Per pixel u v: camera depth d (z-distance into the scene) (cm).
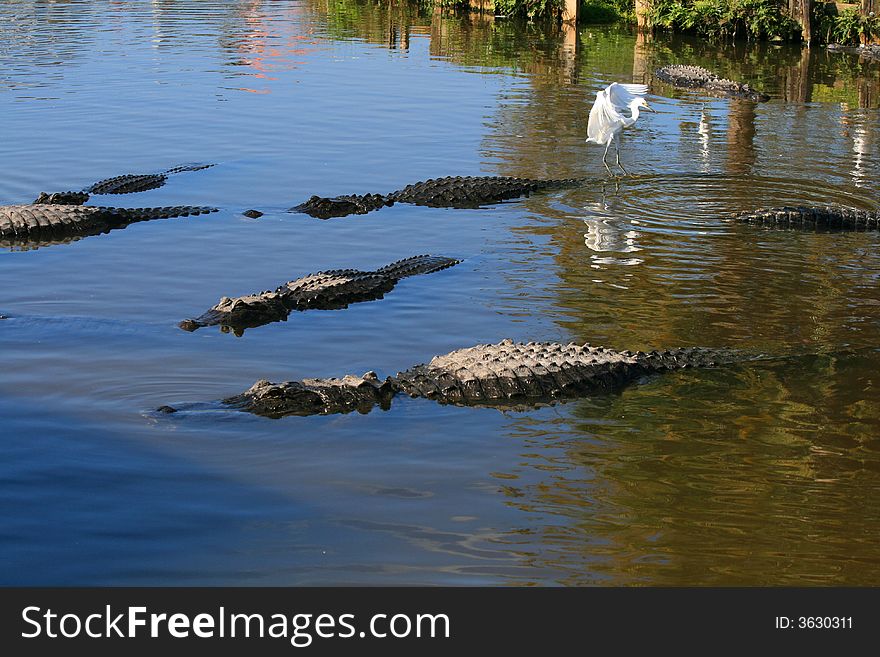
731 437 850
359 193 1630
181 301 1162
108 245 1362
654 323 1102
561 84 2503
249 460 797
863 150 1880
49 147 1866
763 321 1109
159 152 1856
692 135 1997
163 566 650
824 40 3197
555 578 649
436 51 3016
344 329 1084
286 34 3322
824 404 912
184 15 3716
